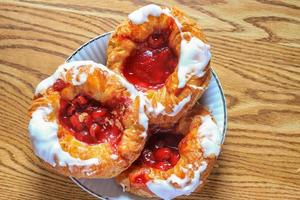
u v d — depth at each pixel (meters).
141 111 0.38
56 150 0.38
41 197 0.42
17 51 0.44
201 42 0.39
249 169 0.42
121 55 0.39
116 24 0.44
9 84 0.43
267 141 0.42
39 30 0.44
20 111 0.43
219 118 0.40
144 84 0.40
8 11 0.45
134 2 0.45
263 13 0.44
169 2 0.44
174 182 0.38
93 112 0.38
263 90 0.43
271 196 0.41
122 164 0.38
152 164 0.40
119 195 0.40
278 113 0.42
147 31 0.39
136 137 0.38
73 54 0.41
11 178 0.42
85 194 0.42
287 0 0.44
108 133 0.38
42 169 0.42
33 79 0.43
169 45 0.40
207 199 0.41
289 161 0.42
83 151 0.38
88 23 0.44
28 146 0.42
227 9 0.44
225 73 0.43
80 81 0.38
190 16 0.44
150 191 0.39
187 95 0.38
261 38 0.44
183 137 0.40
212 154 0.39
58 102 0.38
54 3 0.45
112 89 0.38
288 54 0.43
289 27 0.44
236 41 0.44
